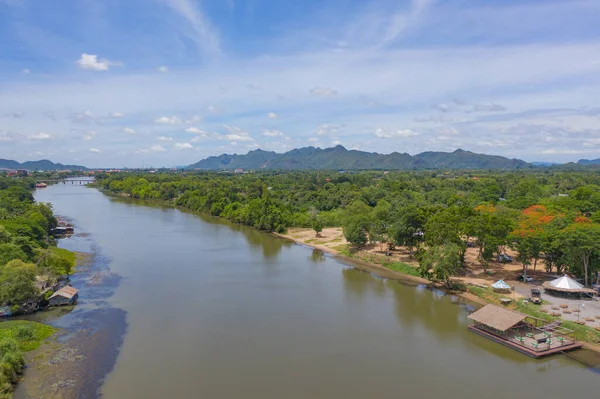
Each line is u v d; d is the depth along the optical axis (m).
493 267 99.56
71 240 139.12
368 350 60.53
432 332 66.88
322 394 49.12
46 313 73.31
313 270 105.12
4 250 84.94
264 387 50.38
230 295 84.31
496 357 58.41
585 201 137.00
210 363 56.16
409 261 108.06
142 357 57.56
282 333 66.12
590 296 76.31
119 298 81.56
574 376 53.28
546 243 85.38
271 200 184.25
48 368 54.00
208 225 176.12
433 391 49.97
